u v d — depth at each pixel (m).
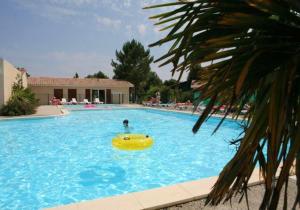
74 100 31.67
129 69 41.62
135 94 39.25
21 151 9.41
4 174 7.03
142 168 7.57
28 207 5.21
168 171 7.37
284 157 1.15
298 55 1.03
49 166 7.70
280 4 1.02
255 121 1.17
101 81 36.12
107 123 16.77
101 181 6.56
